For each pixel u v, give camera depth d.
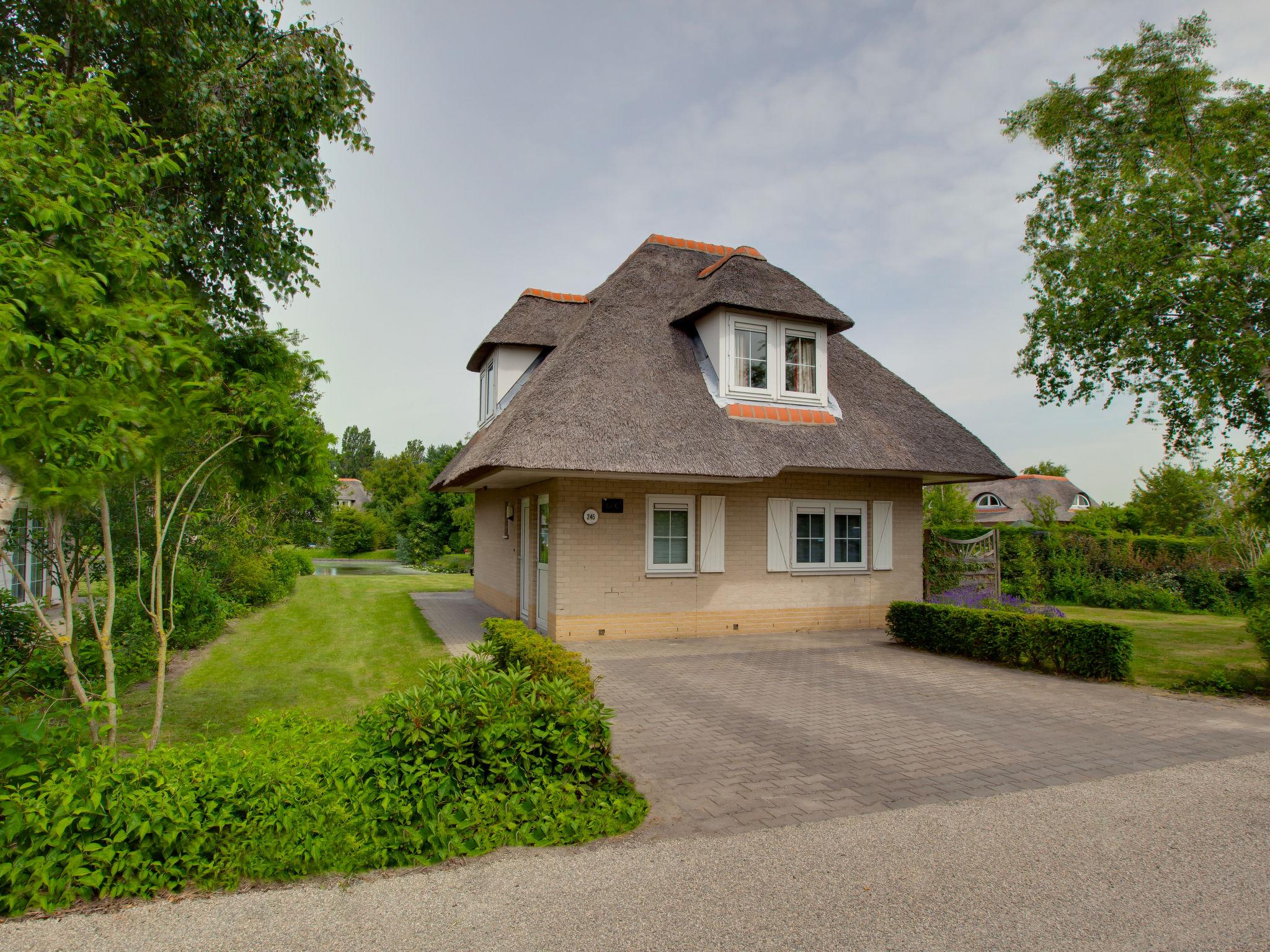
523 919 3.26
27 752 3.65
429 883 3.57
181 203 8.24
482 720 4.33
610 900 3.44
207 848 3.56
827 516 13.34
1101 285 11.42
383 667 9.22
